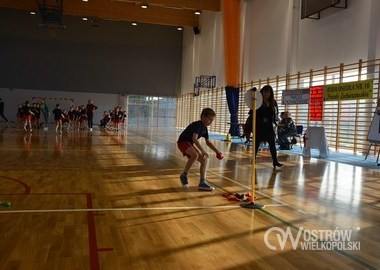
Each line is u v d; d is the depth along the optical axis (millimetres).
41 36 27109
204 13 23547
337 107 12133
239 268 2713
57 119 18266
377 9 10711
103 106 28078
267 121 7691
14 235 3309
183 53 28500
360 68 11117
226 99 18875
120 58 28156
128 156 9375
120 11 23000
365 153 10906
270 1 16109
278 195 5211
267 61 16266
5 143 11625
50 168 7133
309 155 10695
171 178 6391
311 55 13547
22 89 27047
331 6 12070
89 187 5484
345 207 4605
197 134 5512
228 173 7086
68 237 3289
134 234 3418
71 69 27594
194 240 3285
